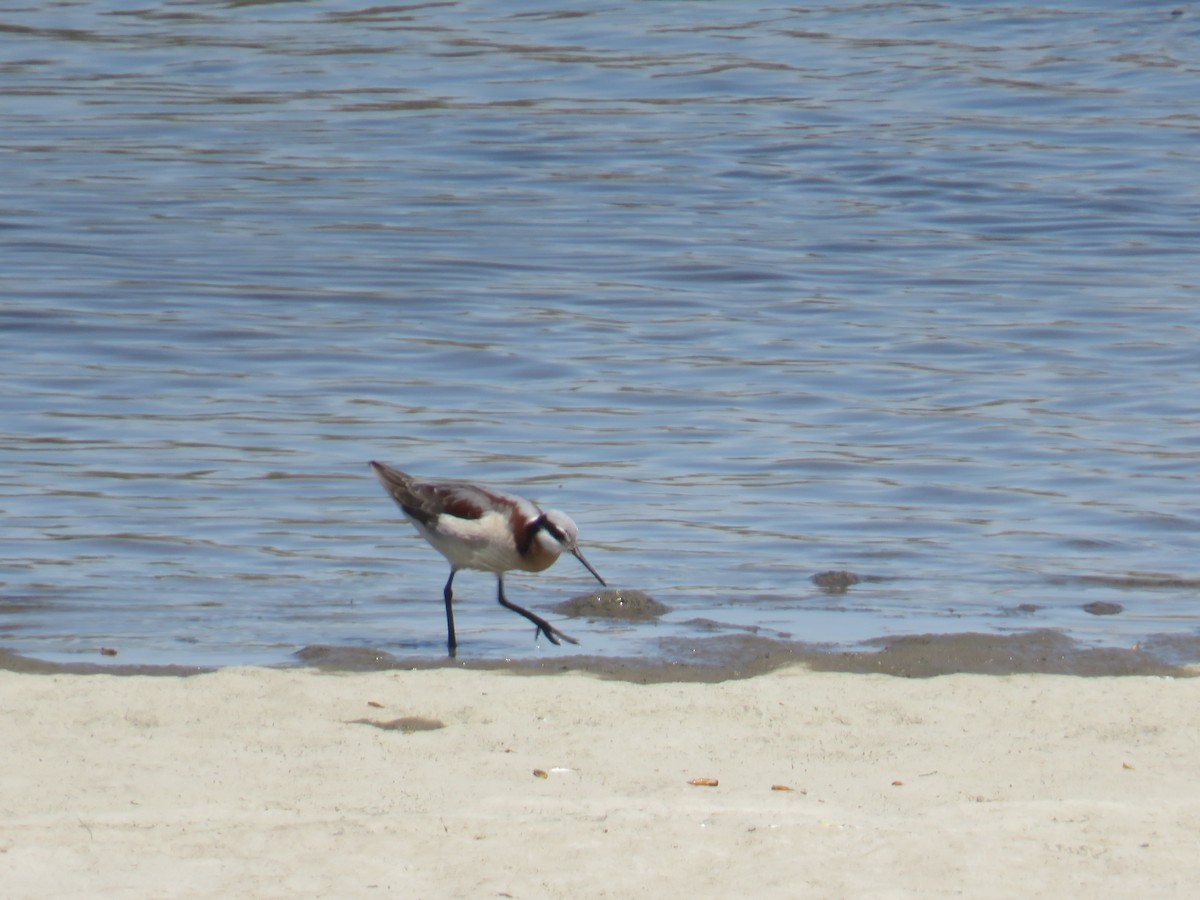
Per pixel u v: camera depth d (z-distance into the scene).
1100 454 18.30
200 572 14.51
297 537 15.54
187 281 25.69
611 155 34.50
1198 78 40.19
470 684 11.28
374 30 45.66
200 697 10.88
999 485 17.30
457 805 9.04
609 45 43.94
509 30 45.56
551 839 8.40
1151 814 8.77
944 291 25.66
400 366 21.77
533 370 21.62
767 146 35.16
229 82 40.38
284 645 12.70
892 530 15.93
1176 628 13.22
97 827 8.52
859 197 31.72
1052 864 8.12
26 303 24.16
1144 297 25.12
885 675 11.65
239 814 8.76
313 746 10.04
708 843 8.37
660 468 17.84
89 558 14.83
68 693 10.89
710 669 12.05
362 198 31.25
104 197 30.86
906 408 20.05
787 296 25.44
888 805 9.12
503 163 33.97
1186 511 16.42
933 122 36.84
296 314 24.16
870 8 47.88
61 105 37.97
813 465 17.95
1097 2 47.47
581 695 11.06
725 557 15.10
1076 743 10.22
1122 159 33.91
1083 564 14.98
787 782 9.53
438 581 14.46
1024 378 21.28
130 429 18.92
